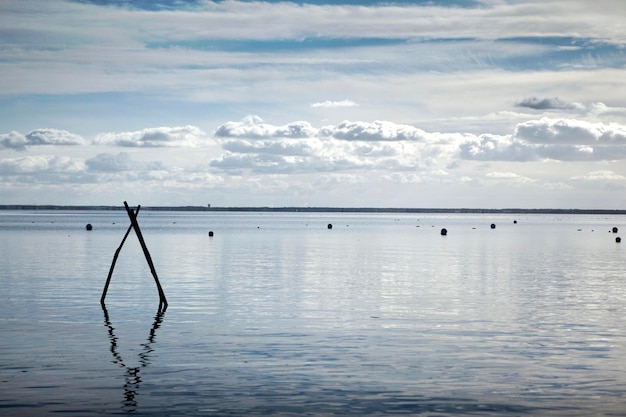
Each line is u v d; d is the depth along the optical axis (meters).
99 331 32.09
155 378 23.81
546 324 34.28
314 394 22.11
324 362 26.20
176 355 27.23
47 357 26.80
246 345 29.09
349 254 84.38
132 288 47.84
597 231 183.12
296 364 25.88
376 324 34.09
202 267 64.31
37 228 174.75
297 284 50.78
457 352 27.98
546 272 61.44
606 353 27.91
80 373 24.42
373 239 126.75
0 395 21.80
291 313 37.38
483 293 46.03
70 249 89.69
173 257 76.88
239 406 20.89
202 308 39.06
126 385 22.97
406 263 70.94
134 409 20.56
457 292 46.53
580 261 75.00
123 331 32.09
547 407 20.89
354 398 21.72
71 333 31.59
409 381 23.62
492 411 20.55
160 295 40.00
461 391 22.50
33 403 21.06
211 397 21.75
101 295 44.16
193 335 31.23
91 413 20.20
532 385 23.20
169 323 34.25
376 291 46.84
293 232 160.88
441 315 36.88
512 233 164.38
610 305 40.75
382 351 28.08
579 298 43.72
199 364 25.81
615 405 21.09
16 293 44.97
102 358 26.64
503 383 23.44
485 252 90.00
